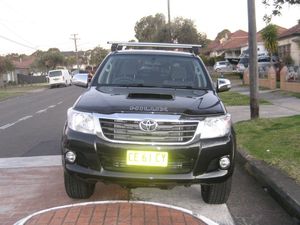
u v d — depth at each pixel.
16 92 42.03
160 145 5.16
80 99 5.85
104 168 5.28
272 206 5.95
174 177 5.18
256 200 6.18
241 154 8.30
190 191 6.43
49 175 7.30
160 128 5.18
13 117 16.86
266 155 7.89
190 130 5.25
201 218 5.22
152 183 5.21
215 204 5.88
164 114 5.23
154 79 6.76
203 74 6.90
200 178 5.26
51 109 19.95
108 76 6.83
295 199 5.58
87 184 5.81
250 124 11.38
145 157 5.16
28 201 5.98
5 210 5.66
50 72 52.47
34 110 19.75
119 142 5.20
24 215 5.47
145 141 5.18
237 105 17.41
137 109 5.29
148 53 7.30
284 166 7.07
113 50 7.61
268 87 24.80
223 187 5.66
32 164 8.12
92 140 5.26
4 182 6.92
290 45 36.78
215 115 5.43
